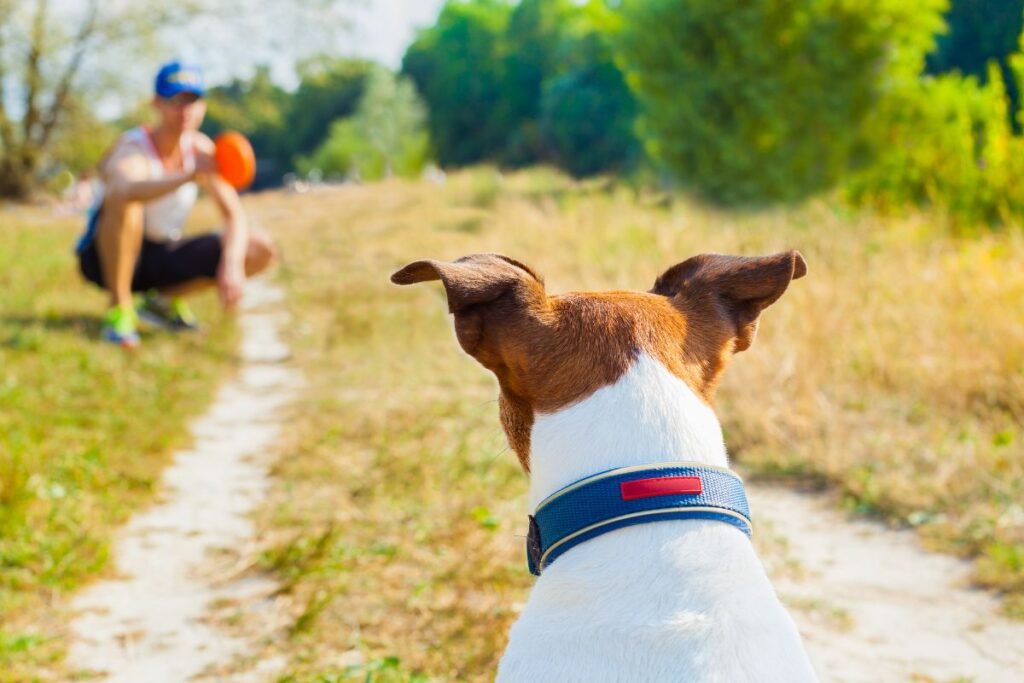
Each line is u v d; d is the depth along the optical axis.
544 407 1.80
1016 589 3.70
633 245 10.12
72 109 25.59
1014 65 10.41
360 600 3.68
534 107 79.88
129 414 5.78
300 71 18.95
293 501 4.68
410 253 12.19
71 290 9.59
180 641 3.43
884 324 6.56
